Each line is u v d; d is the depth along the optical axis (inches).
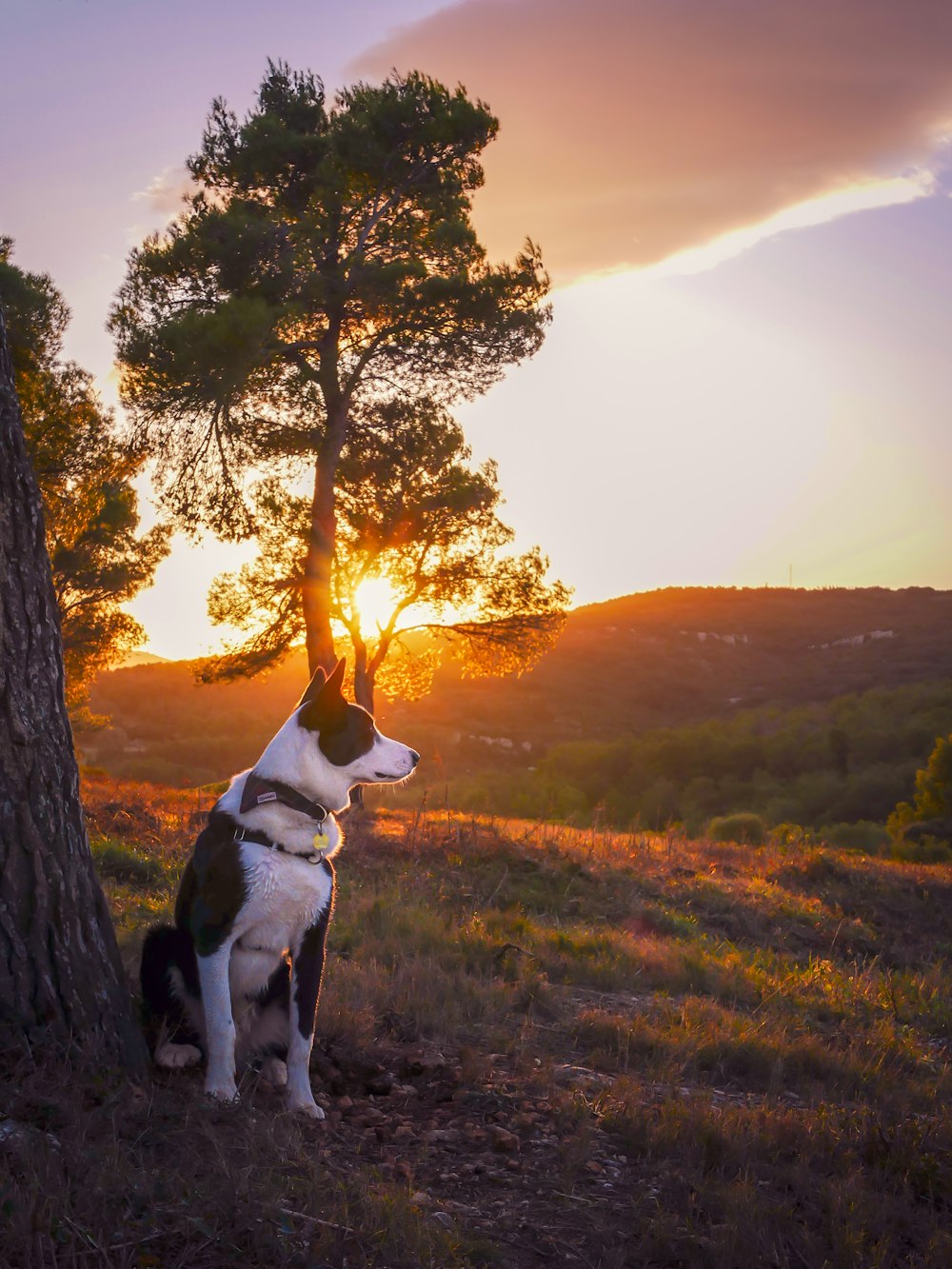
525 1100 172.2
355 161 677.9
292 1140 138.3
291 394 710.5
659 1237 125.0
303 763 156.5
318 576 714.2
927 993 339.3
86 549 1022.4
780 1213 132.8
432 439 772.0
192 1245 107.3
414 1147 150.3
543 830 590.2
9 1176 111.1
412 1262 111.2
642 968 305.7
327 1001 208.5
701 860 597.3
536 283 701.3
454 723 3710.6
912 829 1325.0
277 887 153.2
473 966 277.6
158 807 572.4
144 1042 157.6
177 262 640.4
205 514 711.7
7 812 143.4
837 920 472.7
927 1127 174.1
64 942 146.9
